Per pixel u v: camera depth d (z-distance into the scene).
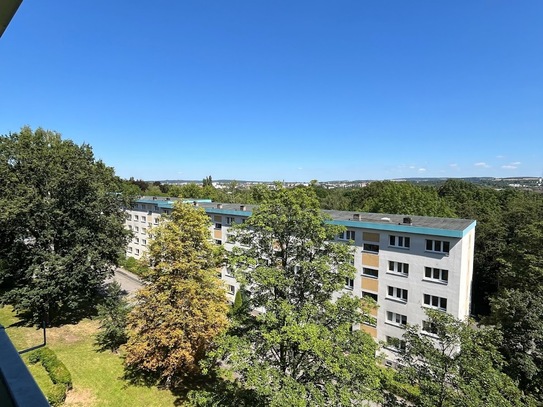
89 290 25.09
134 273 41.44
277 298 12.44
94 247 24.97
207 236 18.94
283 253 13.47
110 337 22.03
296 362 12.22
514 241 28.52
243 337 12.58
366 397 10.40
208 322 16.67
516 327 15.11
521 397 10.96
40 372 17.81
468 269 22.33
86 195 25.28
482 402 9.84
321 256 12.75
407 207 41.12
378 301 23.19
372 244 23.45
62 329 24.33
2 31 1.97
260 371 10.95
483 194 57.56
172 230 17.84
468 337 11.40
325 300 12.41
